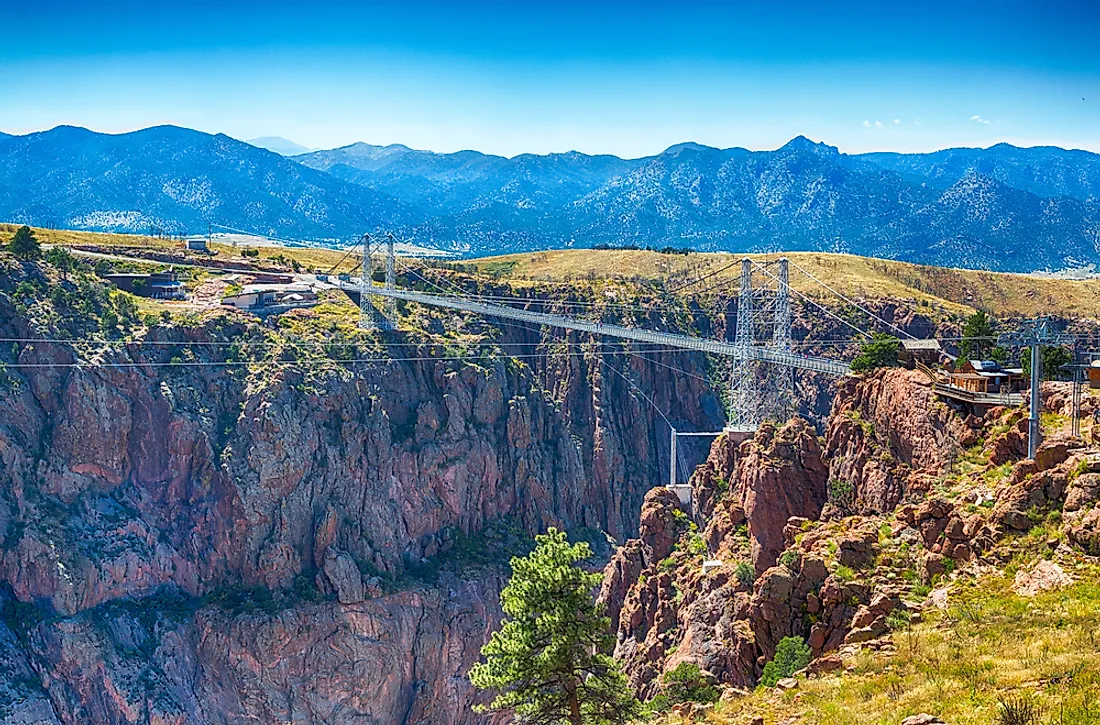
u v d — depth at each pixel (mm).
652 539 165625
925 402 128625
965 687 71375
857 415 139875
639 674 135000
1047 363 147250
